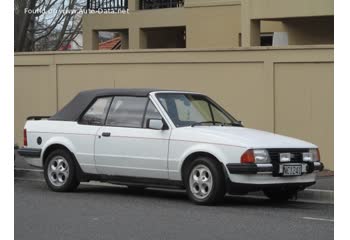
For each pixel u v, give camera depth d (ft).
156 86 55.67
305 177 36.32
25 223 31.01
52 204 36.58
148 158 37.42
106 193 41.42
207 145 35.37
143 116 38.22
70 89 60.75
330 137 48.29
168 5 76.23
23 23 83.97
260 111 50.90
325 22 59.00
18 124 63.82
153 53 55.62
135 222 31.09
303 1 53.83
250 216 32.89
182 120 37.60
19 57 63.31
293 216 33.06
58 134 41.24
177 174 36.52
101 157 39.27
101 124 39.70
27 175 50.08
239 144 34.60
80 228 29.73
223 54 52.26
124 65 57.36
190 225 30.35
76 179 40.91
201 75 53.42
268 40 66.59
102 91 40.68
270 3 55.42
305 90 49.08
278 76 50.08
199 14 69.56
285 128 50.01
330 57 47.83
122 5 79.05
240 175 34.47
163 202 37.45
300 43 60.64
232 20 67.31
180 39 81.25
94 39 80.38
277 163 35.06
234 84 51.96
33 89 63.00
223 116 39.91
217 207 35.63
